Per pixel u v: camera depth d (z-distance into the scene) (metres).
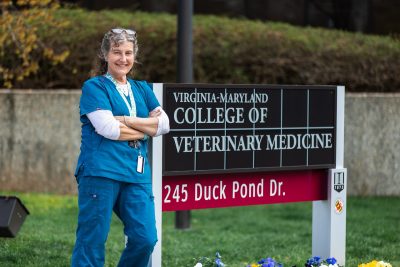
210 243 11.57
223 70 16.27
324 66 16.45
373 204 15.16
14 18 14.70
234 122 8.20
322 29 18.25
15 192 15.30
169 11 20.50
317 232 9.03
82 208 6.80
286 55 16.36
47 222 12.62
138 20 16.70
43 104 15.32
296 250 10.89
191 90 7.94
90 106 6.79
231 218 14.04
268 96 8.42
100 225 6.77
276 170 8.48
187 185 8.02
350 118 16.11
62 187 15.34
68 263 9.38
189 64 12.22
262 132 8.39
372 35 18.48
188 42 12.19
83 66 15.98
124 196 6.87
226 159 8.16
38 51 15.94
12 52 15.74
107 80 6.96
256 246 11.33
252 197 8.41
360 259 10.02
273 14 20.58
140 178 6.89
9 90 15.51
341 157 8.95
